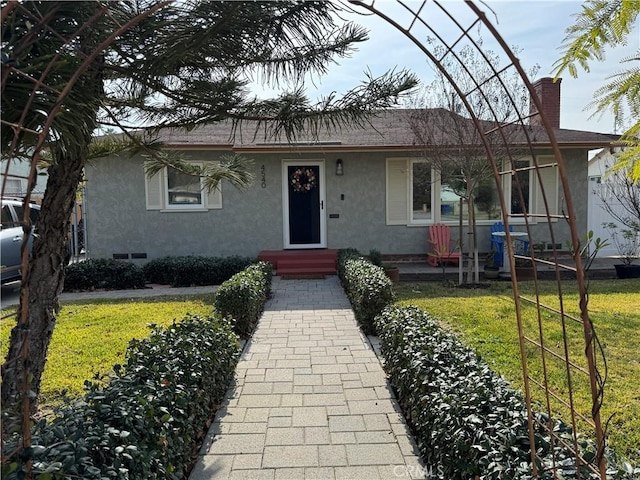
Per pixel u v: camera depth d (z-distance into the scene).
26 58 1.85
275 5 2.44
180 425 2.70
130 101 3.08
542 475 1.83
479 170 8.81
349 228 11.57
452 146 8.74
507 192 11.37
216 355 3.76
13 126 1.58
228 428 3.43
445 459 2.49
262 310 7.37
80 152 2.34
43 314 2.65
